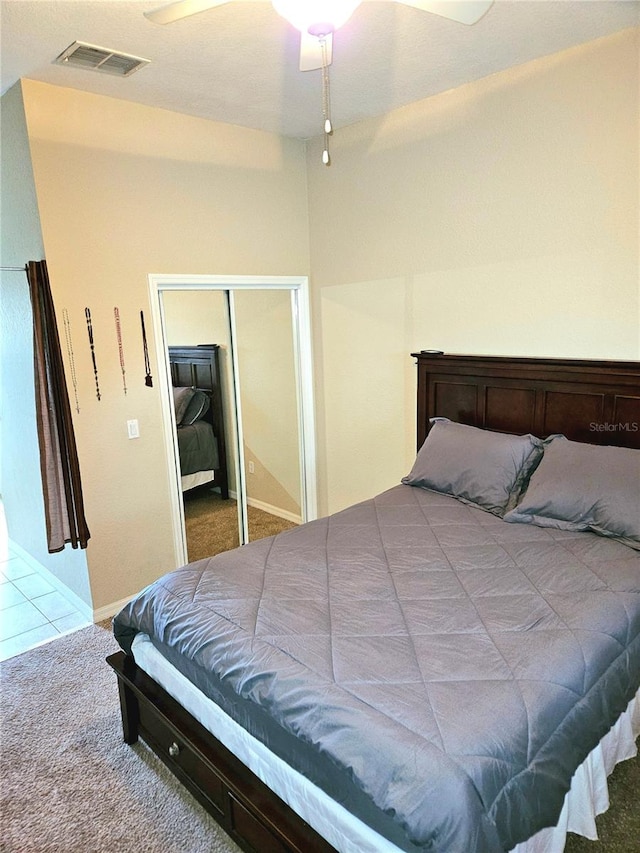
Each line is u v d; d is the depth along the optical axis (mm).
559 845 1540
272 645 1732
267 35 2318
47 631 3197
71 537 3043
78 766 2215
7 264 3260
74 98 2893
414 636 1746
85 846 1876
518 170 2936
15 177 2967
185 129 3363
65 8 2066
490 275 3156
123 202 3145
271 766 1625
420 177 3383
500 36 2467
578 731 1561
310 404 4367
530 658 1621
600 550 2256
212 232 3580
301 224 4102
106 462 3229
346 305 4004
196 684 1932
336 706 1467
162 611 2072
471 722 1380
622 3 2203
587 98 2621
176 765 2031
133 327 3266
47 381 2916
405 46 2525
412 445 3785
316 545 2449
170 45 2398
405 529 2596
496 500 2748
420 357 3482
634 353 2674
